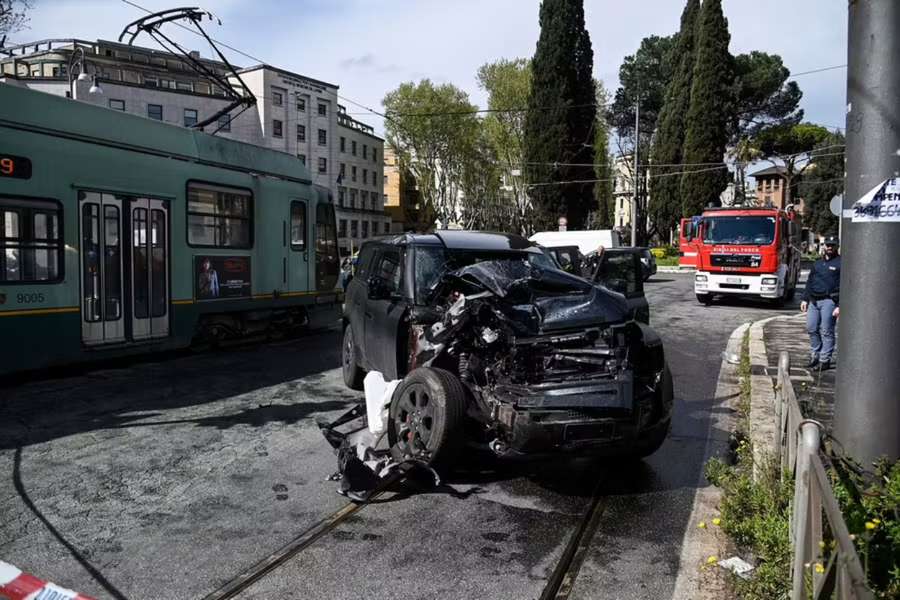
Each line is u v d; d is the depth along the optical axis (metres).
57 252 8.99
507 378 5.28
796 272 25.59
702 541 4.25
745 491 4.56
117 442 6.38
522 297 5.71
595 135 48.16
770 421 6.91
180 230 10.88
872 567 3.05
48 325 8.88
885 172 3.81
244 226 12.27
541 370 5.25
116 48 53.59
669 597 3.69
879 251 3.85
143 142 10.30
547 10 44.25
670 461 6.09
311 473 5.62
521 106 53.75
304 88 60.12
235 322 12.33
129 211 10.04
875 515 3.38
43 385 8.82
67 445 6.27
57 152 8.98
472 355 5.50
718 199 44.88
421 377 5.33
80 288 9.27
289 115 58.88
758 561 3.96
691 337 14.11
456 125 60.50
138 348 10.16
